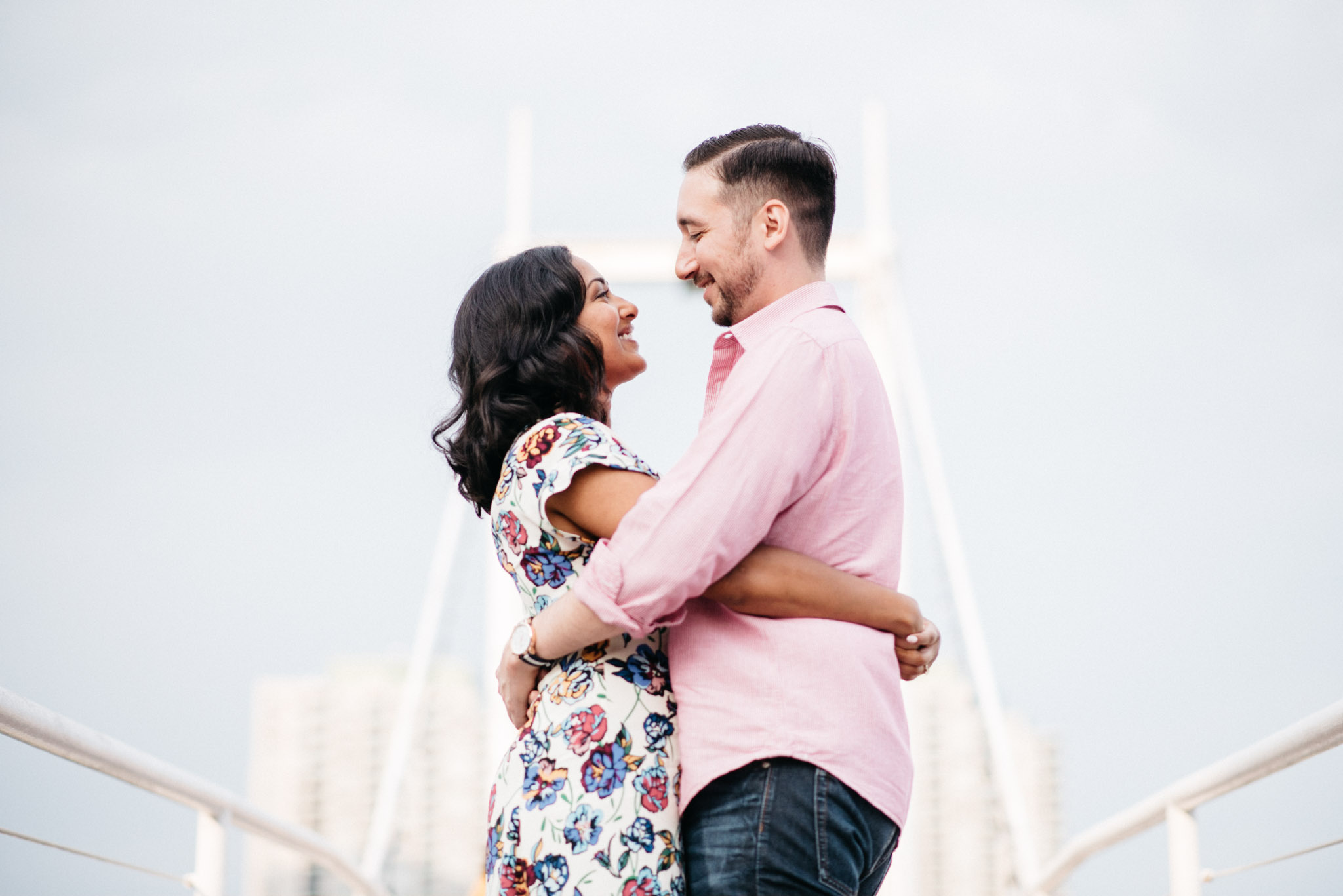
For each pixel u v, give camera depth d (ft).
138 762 6.98
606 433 5.19
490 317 5.49
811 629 4.80
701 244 5.48
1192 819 7.43
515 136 26.61
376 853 22.27
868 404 5.11
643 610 4.62
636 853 4.69
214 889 8.29
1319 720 5.53
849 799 4.65
